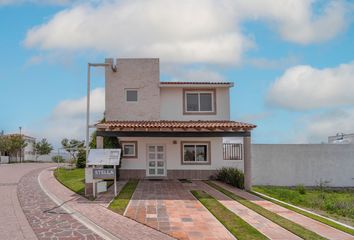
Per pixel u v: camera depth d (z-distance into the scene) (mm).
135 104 24219
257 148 23500
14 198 16281
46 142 62375
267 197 17750
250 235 10078
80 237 9867
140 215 12664
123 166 24078
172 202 15227
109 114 24078
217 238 9875
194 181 23000
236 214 12969
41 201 15508
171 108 24406
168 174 24156
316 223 12023
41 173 28219
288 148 23562
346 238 10078
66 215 12734
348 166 23703
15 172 29109
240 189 20156
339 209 15594
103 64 17906
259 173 23375
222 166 24219
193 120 24266
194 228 10938
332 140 32844
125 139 24234
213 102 24484
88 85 17812
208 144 24406
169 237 9977
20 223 11445
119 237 9914
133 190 18531
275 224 11586
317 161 23641
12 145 52094
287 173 23469
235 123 20797
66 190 18906
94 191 16453
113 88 24219
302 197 18938
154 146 24312
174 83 24188
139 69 24359
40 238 9719
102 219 12062
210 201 15344
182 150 24328
